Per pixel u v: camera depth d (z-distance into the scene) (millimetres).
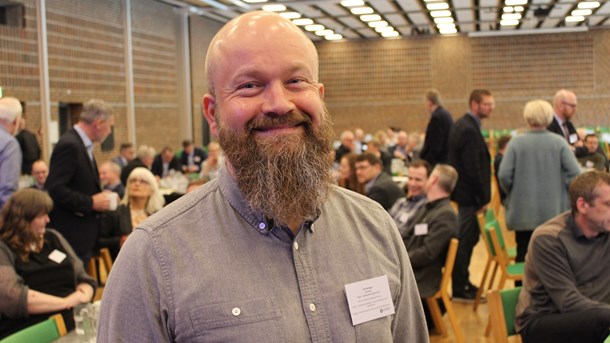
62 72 8930
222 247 1129
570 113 5777
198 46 13398
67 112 9398
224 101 1131
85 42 9500
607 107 17078
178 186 8445
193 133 13297
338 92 18266
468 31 17109
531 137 4883
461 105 17781
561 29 16438
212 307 1086
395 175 9578
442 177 4547
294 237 1157
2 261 3391
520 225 4922
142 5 11227
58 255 3633
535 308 3131
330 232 1211
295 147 1103
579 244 3115
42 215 3523
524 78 17438
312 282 1149
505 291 3217
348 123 18297
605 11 13789
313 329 1120
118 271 1134
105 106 4543
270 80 1114
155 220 1149
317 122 1147
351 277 1187
